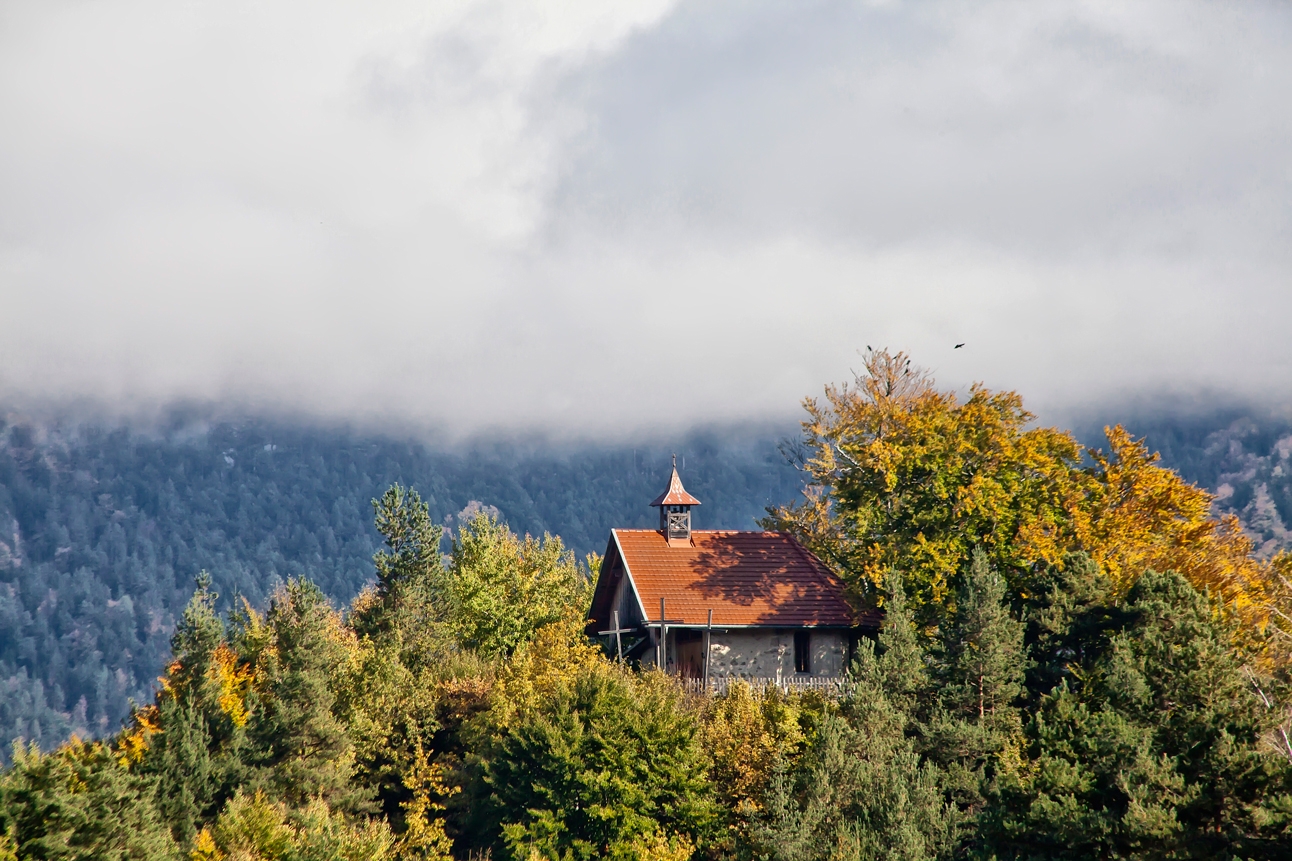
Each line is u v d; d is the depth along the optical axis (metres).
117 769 40.03
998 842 33.44
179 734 46.91
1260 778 30.45
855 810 36.81
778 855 35.31
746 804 38.97
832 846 35.06
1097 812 31.56
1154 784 31.05
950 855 35.06
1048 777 32.91
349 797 48.97
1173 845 29.72
